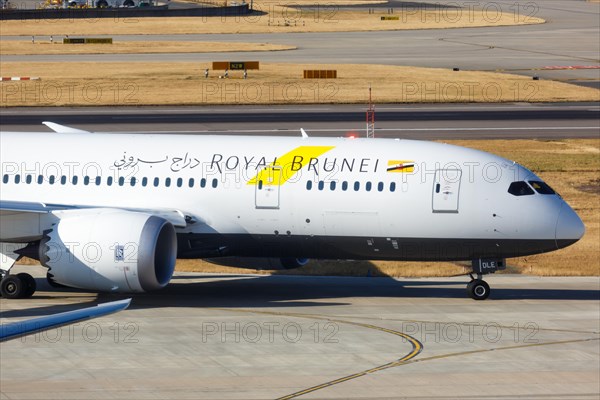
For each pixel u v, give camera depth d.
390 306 113.12
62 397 76.62
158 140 122.38
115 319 103.38
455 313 109.75
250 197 116.69
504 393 79.88
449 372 85.75
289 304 113.62
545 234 113.94
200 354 90.06
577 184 194.00
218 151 119.56
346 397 78.06
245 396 77.81
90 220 109.69
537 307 113.75
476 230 114.19
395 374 84.81
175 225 114.62
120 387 79.50
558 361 90.00
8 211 111.12
